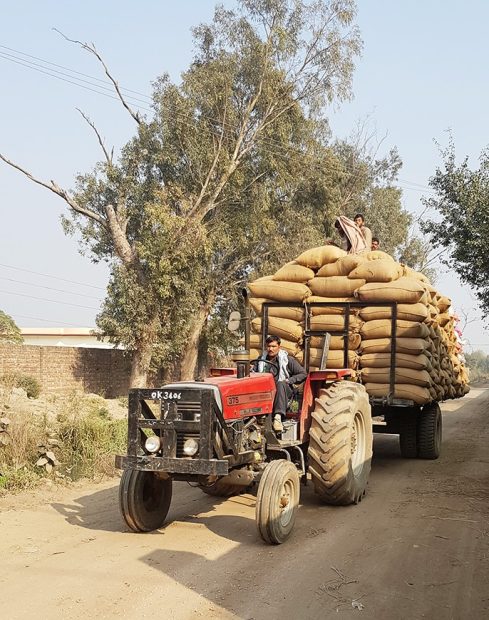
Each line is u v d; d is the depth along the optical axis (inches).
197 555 242.7
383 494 344.8
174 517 300.5
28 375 917.2
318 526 282.4
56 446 406.6
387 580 217.5
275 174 1237.1
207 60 1248.2
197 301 1107.9
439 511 306.3
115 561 234.8
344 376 346.0
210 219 1214.9
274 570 226.7
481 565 231.6
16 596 201.3
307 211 1328.7
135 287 1058.7
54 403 631.2
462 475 397.1
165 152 1155.9
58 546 252.4
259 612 192.1
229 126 1189.7
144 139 1163.9
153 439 256.2
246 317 375.9
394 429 457.1
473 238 727.1
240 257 1251.8
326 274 401.4
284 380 302.5
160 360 1098.1
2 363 948.0
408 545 254.2
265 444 291.6
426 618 188.7
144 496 273.3
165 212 1050.7
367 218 1583.4
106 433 455.2
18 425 391.9
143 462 254.8
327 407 310.5
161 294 1037.8
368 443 339.9
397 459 462.9
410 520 290.5
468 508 312.0
